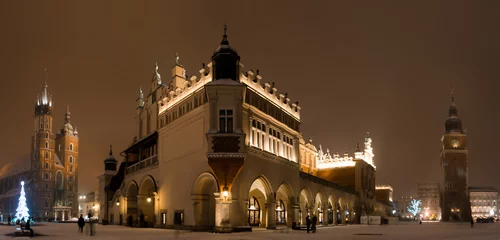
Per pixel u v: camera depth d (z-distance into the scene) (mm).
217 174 38344
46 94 181500
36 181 171000
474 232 43500
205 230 42375
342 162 83812
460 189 125188
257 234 35844
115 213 66688
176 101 49188
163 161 50812
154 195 52312
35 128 177750
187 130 45281
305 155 79500
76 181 188000
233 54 40969
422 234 38969
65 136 187125
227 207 38062
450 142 128125
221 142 38625
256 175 42438
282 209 52344
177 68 53219
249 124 42312
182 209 44938
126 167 65062
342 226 60500
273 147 47844
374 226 63281
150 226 54562
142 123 65062
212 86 39469
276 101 49781
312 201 56625
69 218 176875
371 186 91312
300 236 33719
